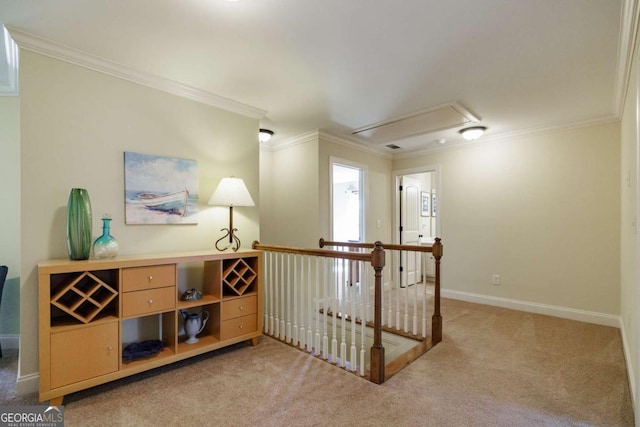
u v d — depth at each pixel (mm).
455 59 2305
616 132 3391
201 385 2146
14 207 2852
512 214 4078
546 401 1960
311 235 4133
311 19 1856
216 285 2674
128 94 2492
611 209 3402
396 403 1940
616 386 2137
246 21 1876
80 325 1951
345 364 2457
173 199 2727
